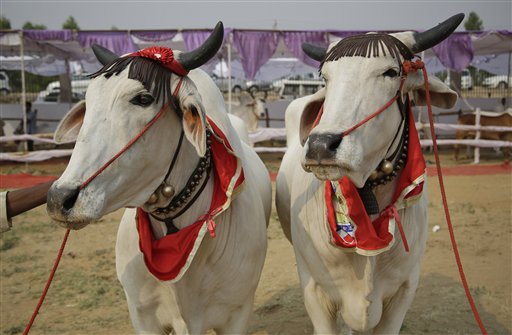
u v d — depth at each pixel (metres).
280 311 4.50
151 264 2.37
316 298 3.03
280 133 11.75
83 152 2.01
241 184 2.51
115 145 2.06
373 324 2.80
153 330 2.74
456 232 6.54
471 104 16.67
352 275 2.74
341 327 4.05
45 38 11.12
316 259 2.91
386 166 2.46
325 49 2.74
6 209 2.27
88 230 6.93
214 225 2.42
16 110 16.33
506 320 4.18
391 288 2.82
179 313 2.57
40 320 4.33
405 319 4.25
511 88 17.84
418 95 2.71
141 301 2.66
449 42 11.67
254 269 2.87
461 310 4.37
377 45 2.32
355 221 2.48
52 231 6.89
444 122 16.33
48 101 19.64
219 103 2.93
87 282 5.14
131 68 2.13
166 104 2.18
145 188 2.26
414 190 2.54
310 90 19.73
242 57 11.25
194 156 2.43
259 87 21.83
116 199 2.14
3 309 4.55
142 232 2.41
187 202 2.44
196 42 10.91
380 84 2.29
